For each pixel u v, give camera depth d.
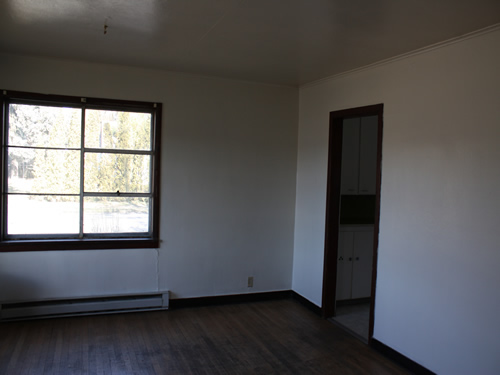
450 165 2.78
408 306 3.11
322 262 4.22
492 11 2.25
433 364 2.87
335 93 4.07
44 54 3.65
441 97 2.86
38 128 3.87
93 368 2.98
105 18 2.66
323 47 3.09
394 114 3.29
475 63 2.62
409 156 3.13
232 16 2.53
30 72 3.75
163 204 4.24
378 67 3.48
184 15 2.55
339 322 4.06
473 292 2.60
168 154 4.24
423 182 2.99
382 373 3.05
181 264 4.34
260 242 4.66
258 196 4.62
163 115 4.20
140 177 4.20
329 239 4.15
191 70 4.09
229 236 4.52
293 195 4.79
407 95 3.16
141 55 3.58
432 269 2.90
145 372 2.96
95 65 3.94
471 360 2.60
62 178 3.96
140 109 4.16
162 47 3.30
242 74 4.17
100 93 3.97
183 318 4.05
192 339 3.55
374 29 2.64
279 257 4.76
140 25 2.77
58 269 3.90
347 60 3.42
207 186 4.40
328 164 4.14
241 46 3.17
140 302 4.13
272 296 4.75
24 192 3.86
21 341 3.36
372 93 3.54
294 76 4.13
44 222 3.93
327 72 3.89
